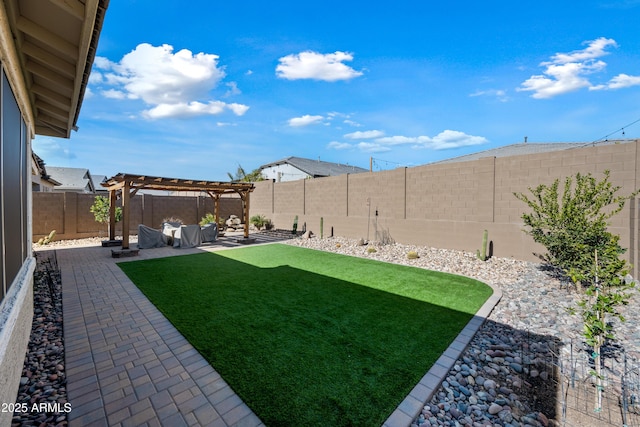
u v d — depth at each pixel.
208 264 8.69
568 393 3.05
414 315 4.86
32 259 4.32
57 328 4.34
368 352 3.67
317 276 7.35
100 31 2.92
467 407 2.82
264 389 2.95
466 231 10.19
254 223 18.14
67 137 6.70
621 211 7.14
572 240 6.06
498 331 4.44
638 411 2.78
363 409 2.70
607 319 4.76
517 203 9.02
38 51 3.28
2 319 2.11
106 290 6.12
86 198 13.76
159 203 16.38
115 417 2.58
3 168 2.37
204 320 4.60
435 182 11.01
